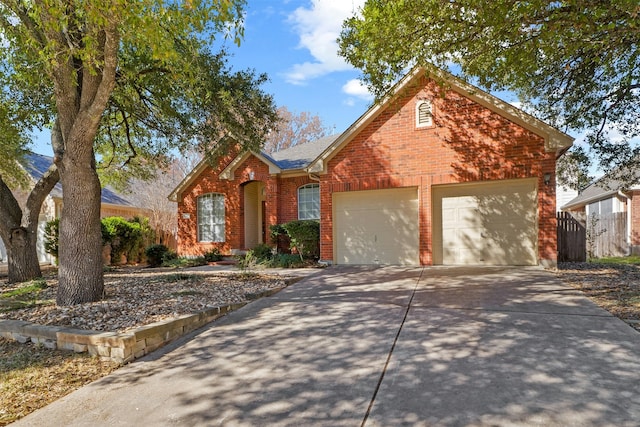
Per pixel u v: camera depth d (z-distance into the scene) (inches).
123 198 808.9
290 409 123.8
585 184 437.1
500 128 371.9
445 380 137.4
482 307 226.8
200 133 433.1
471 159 382.3
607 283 286.7
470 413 115.8
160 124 440.5
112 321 200.7
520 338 174.2
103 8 164.1
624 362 146.6
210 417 121.5
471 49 271.0
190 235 612.7
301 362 159.9
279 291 298.8
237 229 577.0
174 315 210.8
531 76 333.4
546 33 226.1
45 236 575.5
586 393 124.8
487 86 303.6
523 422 110.3
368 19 258.4
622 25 223.5
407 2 241.9
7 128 393.4
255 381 145.1
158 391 141.2
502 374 140.0
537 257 369.4
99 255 253.9
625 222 622.5
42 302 248.5
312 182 546.6
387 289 288.5
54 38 216.2
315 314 227.6
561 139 348.5
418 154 403.9
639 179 419.8
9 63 294.2
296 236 473.7
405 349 167.3
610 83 357.1
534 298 244.1
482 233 391.5
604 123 377.7
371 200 437.4
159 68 342.3
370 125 425.4
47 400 138.8
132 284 321.1
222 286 308.0
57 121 320.2
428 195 399.5
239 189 580.4
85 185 245.3
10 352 183.0
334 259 446.0
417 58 284.7
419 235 403.9
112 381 151.6
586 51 293.4
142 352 178.2
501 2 220.2
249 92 394.9
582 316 203.3
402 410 119.3
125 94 357.4
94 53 193.9
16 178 554.6
